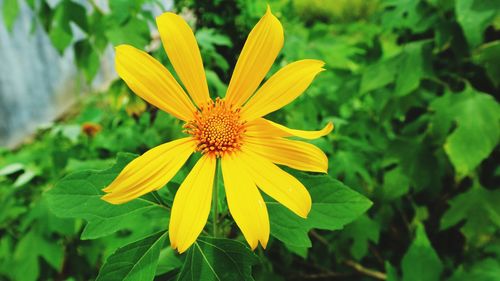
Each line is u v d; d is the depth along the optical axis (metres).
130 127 0.48
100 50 0.44
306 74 0.23
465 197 0.43
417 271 0.38
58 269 0.47
